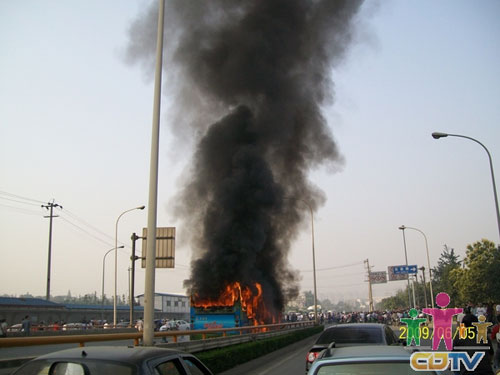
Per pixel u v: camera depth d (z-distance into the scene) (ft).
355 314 194.08
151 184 40.75
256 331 89.35
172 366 18.13
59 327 125.80
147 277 38.27
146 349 17.85
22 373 16.11
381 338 32.32
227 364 46.70
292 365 57.06
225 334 72.59
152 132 42.16
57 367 15.99
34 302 170.09
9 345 21.43
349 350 15.94
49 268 171.01
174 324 132.16
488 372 27.58
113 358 16.17
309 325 120.98
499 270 163.22
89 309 195.52
